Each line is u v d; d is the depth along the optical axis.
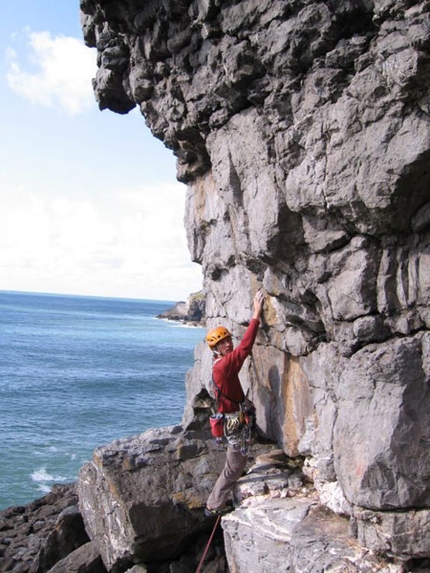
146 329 140.12
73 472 23.89
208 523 7.76
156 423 35.06
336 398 6.22
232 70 6.16
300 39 5.43
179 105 7.80
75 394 43.88
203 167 9.04
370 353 5.62
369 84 5.06
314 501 6.69
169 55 7.41
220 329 7.52
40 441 28.56
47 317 177.25
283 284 6.65
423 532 5.36
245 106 6.65
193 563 7.83
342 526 6.08
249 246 7.13
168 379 55.28
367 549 5.64
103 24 8.95
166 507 7.64
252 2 5.72
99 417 35.66
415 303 5.43
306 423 7.04
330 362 6.28
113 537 7.98
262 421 8.10
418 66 4.61
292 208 6.03
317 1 5.22
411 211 5.29
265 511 6.62
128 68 9.07
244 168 6.74
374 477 5.44
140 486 7.85
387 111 5.02
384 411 5.45
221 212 8.53
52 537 9.59
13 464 24.38
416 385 5.40
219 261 8.78
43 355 71.88
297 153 5.95
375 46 5.10
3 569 10.60
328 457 6.34
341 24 5.21
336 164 5.43
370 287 5.67
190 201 9.78
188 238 9.95
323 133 5.56
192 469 8.14
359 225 5.54
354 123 5.25
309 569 5.62
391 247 5.54
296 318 6.83
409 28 4.61
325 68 5.45
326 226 5.91
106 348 86.44
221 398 7.19
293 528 6.20
